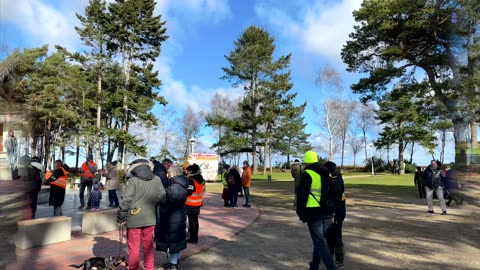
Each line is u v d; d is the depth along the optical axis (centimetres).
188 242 756
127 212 493
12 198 683
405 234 859
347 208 1352
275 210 1316
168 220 556
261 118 4516
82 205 1315
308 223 520
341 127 6588
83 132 3594
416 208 1347
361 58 2162
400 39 1877
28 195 727
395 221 1045
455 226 924
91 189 1320
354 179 3659
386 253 683
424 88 2003
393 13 1794
